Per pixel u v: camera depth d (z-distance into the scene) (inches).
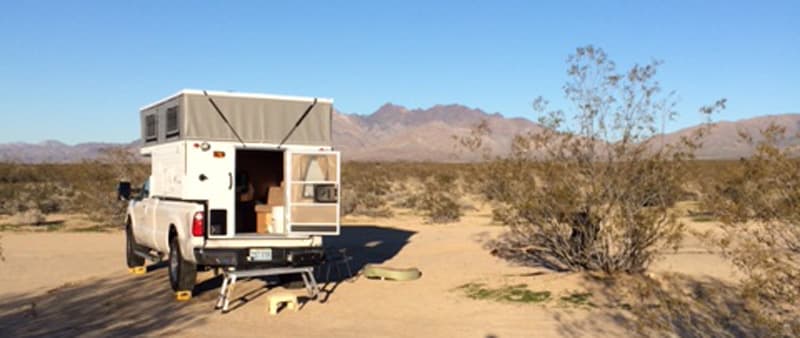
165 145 496.7
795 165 277.6
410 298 460.4
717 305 381.7
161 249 512.7
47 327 396.2
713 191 318.7
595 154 467.8
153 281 544.4
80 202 1151.6
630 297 406.9
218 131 459.8
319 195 450.6
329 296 475.2
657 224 466.0
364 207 1257.4
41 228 976.3
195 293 493.7
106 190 1050.1
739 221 300.4
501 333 362.9
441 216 1058.7
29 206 1229.7
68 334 378.3
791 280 275.7
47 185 1781.5
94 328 391.9
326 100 487.2
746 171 289.7
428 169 2989.7
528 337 353.7
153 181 533.0
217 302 457.7
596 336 348.5
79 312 436.8
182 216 456.1
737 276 462.3
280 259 453.4
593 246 480.1
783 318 296.8
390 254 684.1
